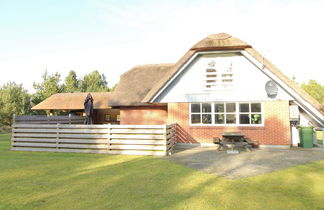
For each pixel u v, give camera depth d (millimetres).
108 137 11250
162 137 10727
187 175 7105
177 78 14102
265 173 7367
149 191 5605
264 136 12766
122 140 11102
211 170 7766
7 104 29031
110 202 4895
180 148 12984
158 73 20078
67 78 58594
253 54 12516
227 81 13805
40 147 12039
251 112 13195
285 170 7754
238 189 5773
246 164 8688
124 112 17984
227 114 13492
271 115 12758
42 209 4562
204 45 13062
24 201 4988
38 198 5164
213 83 13602
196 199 5074
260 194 5414
